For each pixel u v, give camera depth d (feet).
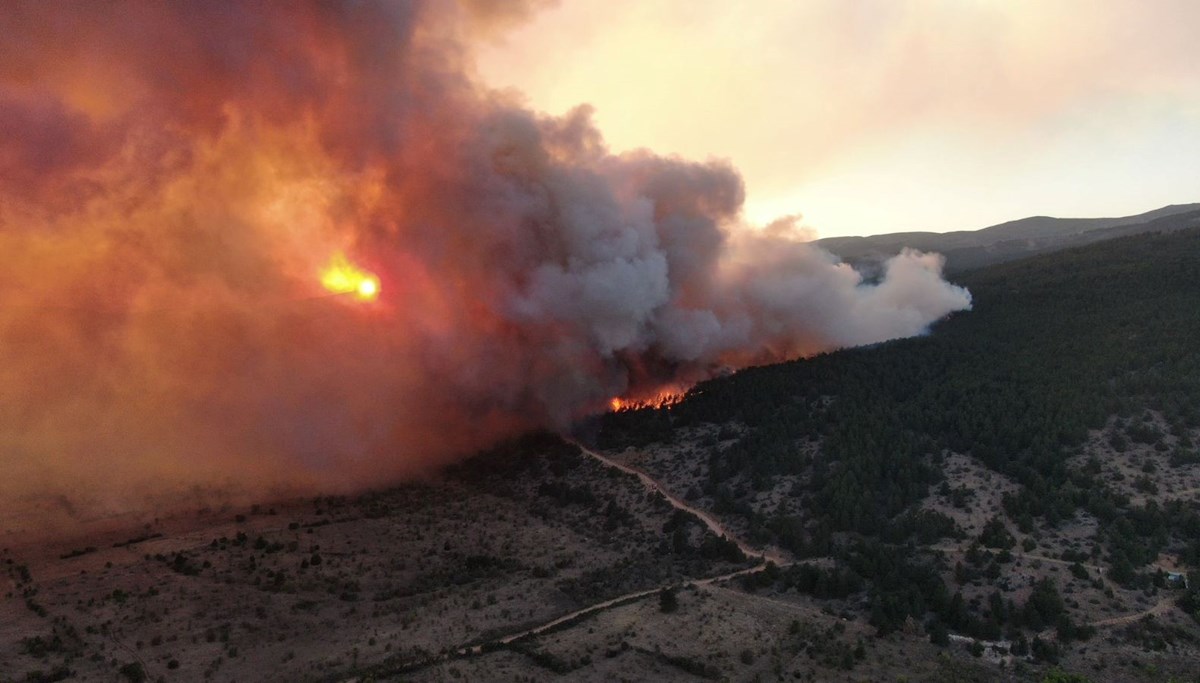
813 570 310.45
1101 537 309.83
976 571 300.81
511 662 268.41
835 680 251.60
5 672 250.16
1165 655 256.32
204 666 263.90
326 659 270.26
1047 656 258.78
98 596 306.55
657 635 280.72
